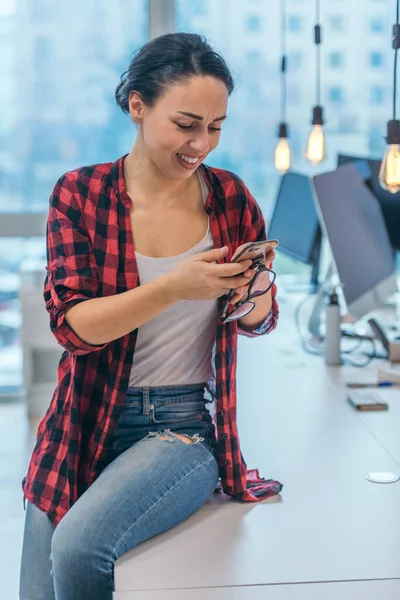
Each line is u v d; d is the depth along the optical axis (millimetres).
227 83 1665
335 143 4930
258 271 1617
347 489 1955
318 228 4383
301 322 3922
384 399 2688
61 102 4691
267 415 2523
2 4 4598
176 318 1764
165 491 1682
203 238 1822
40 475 1797
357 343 3473
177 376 1806
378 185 3875
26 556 1777
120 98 1759
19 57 4641
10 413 4520
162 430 1812
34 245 4770
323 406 2611
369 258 3387
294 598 1492
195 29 4758
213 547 1654
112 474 1680
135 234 1774
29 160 4703
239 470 1857
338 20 4812
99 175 1787
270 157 4895
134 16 4672
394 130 2990
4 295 4855
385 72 4863
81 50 4660
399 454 2182
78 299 1649
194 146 1655
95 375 1757
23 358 4219
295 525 1762
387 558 1616
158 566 1579
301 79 4844
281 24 4781
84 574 1549
